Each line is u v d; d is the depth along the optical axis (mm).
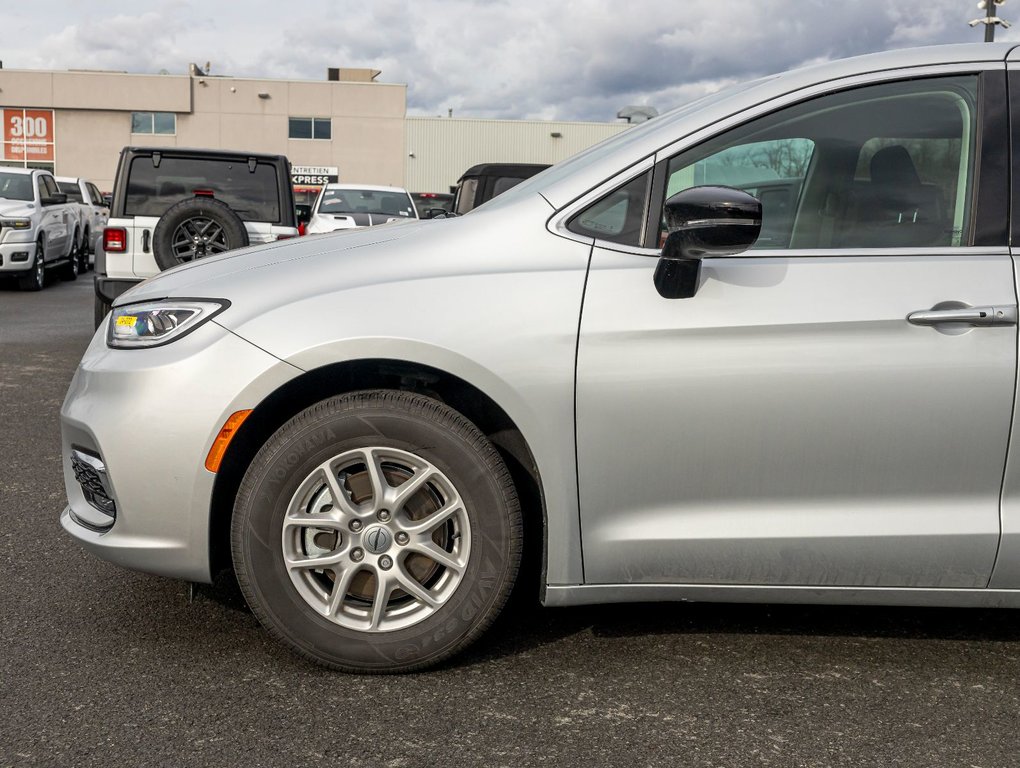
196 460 2594
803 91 2744
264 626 2670
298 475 2602
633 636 2980
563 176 2811
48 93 48531
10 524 3998
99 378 2701
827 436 2586
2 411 6328
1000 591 2693
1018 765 2297
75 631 2953
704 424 2584
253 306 2639
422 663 2684
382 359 2568
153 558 2658
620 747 2344
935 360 2557
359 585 2707
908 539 2625
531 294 2604
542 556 2678
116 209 8617
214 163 8750
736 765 2273
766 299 2582
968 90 2738
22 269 15125
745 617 3145
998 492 2625
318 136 49750
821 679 2725
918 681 2725
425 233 2775
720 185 2611
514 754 2305
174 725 2412
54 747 2299
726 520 2646
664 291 2578
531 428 2584
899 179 2719
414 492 2643
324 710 2498
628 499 2639
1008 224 2650
